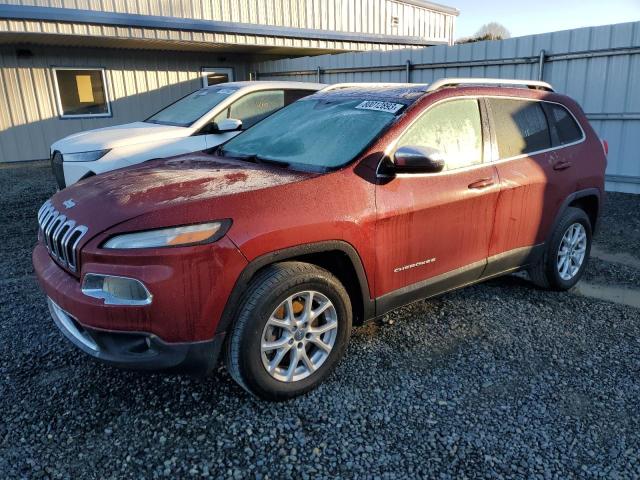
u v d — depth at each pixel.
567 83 8.22
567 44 8.06
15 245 5.88
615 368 3.31
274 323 2.80
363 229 3.01
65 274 2.76
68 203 3.01
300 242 2.78
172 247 2.48
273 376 2.84
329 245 2.89
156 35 11.73
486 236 3.72
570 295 4.53
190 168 3.45
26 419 2.74
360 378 3.16
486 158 3.70
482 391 3.04
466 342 3.62
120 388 3.02
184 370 2.66
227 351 2.75
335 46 15.42
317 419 2.77
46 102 12.40
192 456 2.49
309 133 3.66
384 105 3.55
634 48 7.38
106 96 13.25
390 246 3.17
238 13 13.10
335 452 2.53
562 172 4.20
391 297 3.29
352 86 4.39
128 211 2.63
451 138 3.54
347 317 3.09
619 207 7.38
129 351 2.59
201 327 2.59
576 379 3.18
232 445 2.57
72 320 2.76
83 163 5.90
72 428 2.67
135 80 13.67
